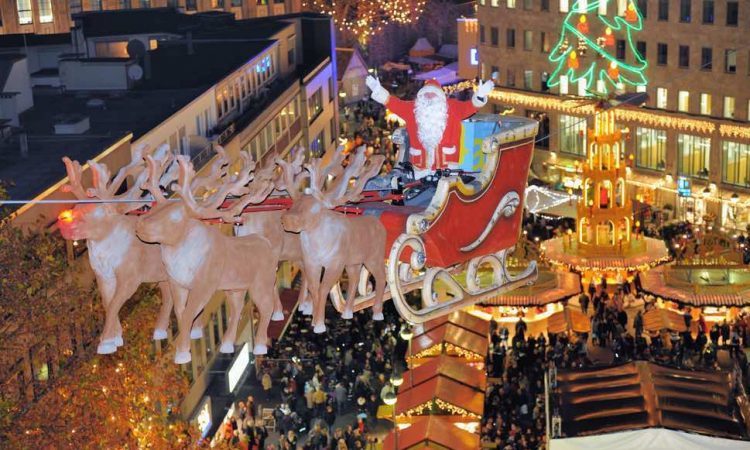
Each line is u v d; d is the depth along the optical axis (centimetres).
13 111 6631
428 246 2169
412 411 5903
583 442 4959
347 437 6425
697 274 8250
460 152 2419
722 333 7719
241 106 8656
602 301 8394
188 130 7381
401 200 2336
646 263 8975
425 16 17788
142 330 4444
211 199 1934
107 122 6850
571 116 12219
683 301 8012
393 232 2181
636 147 11638
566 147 12381
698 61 11081
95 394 4084
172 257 1912
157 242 1903
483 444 6212
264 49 9362
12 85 7125
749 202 10856
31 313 3822
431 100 2417
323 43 10869
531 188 10050
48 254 4072
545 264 9150
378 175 2498
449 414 5875
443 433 5459
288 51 10356
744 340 7750
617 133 9044
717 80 10975
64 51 9869
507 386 6894
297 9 15512
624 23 11562
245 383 7312
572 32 12056
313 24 10838
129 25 9994
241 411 6731
